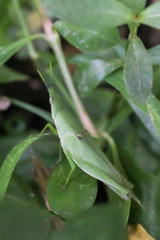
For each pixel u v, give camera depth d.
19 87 0.24
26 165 0.19
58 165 0.17
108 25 0.16
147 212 0.17
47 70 0.21
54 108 0.17
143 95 0.16
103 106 0.21
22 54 0.24
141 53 0.16
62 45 0.25
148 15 0.16
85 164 0.16
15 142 0.20
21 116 0.23
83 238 0.15
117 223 0.15
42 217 0.16
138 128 0.21
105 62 0.18
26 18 0.24
